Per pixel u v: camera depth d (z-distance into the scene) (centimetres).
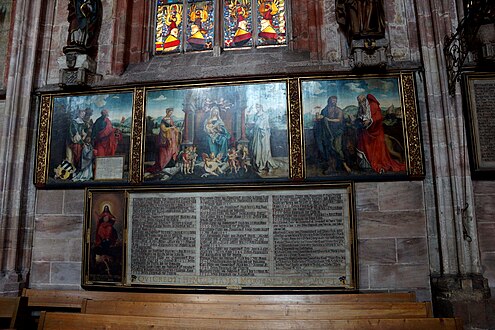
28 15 890
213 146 786
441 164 705
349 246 716
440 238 689
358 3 759
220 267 741
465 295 640
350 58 774
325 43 827
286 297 642
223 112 795
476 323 628
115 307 605
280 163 761
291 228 735
